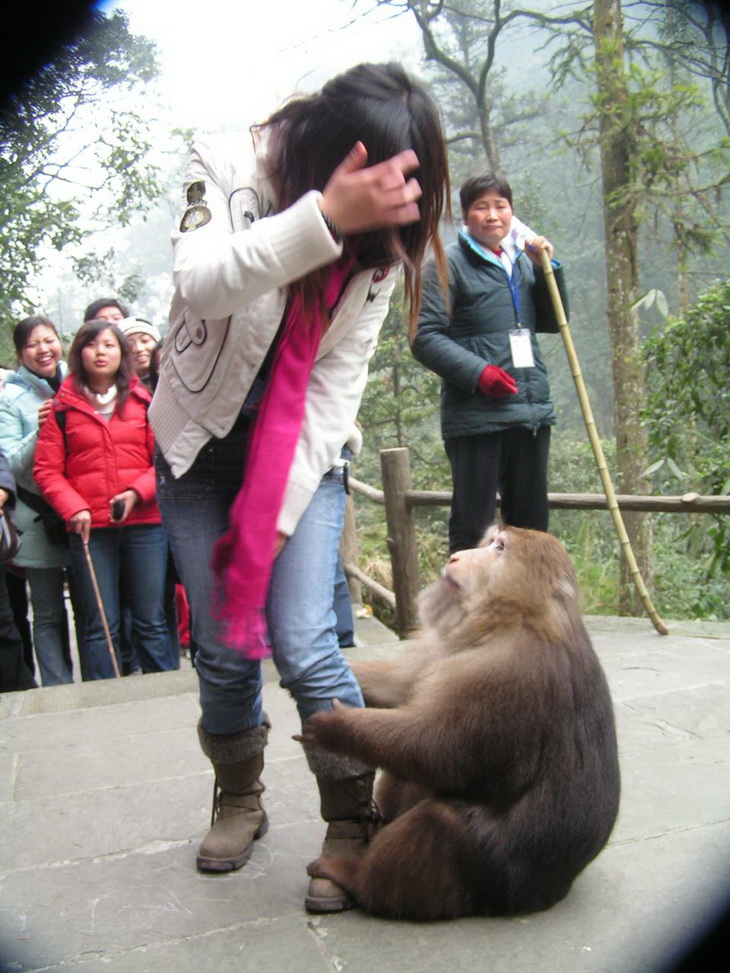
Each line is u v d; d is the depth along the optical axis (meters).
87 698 4.27
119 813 3.02
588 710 2.31
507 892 2.28
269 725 2.71
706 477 7.35
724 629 4.89
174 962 2.18
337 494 2.44
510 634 2.32
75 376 4.83
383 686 2.70
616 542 12.11
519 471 4.77
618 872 2.54
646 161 11.09
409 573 5.29
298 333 2.10
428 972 2.12
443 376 4.53
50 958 2.21
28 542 5.22
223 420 2.20
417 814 2.30
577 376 4.70
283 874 2.57
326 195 1.85
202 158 2.13
